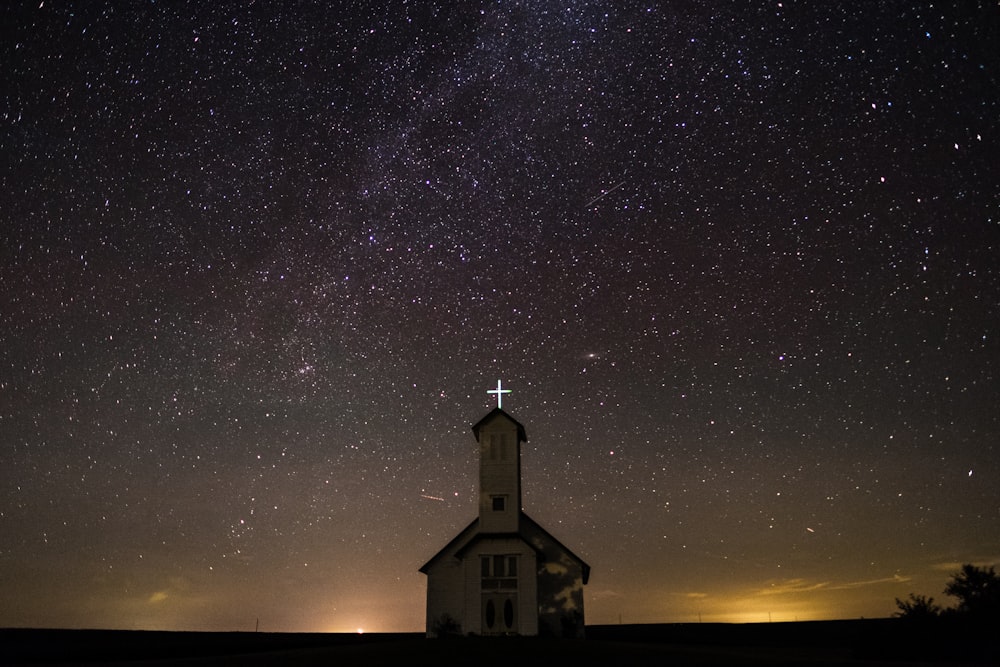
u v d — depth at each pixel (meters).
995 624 27.98
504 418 44.91
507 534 42.00
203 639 47.88
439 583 42.81
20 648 42.34
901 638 29.08
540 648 32.22
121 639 47.38
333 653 32.00
